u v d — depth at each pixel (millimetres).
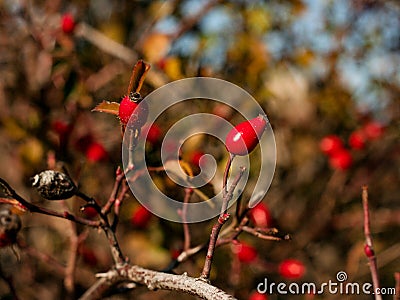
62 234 709
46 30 714
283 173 837
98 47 710
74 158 633
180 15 688
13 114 693
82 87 656
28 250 560
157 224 599
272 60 721
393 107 921
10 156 729
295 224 844
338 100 837
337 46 842
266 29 710
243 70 688
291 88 765
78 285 676
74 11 819
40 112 662
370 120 892
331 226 883
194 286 385
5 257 695
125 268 445
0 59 729
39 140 648
